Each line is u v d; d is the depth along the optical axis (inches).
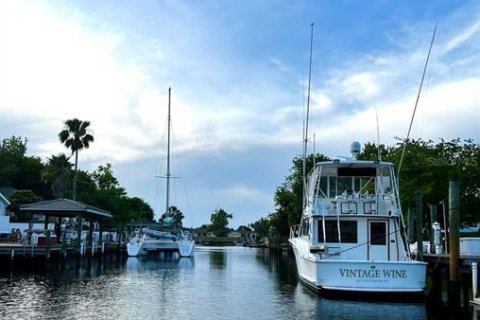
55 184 2509.8
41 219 2345.0
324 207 906.7
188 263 1823.3
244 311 749.3
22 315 694.5
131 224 2689.5
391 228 890.1
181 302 834.8
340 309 738.2
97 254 1939.0
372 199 892.0
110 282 1107.9
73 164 2586.1
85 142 2452.0
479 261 860.0
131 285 1066.1
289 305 793.6
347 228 896.9
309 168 2618.1
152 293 944.3
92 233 1926.7
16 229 1680.6
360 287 783.1
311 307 756.0
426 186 1256.2
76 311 732.0
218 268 1600.6
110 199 2662.4
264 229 4788.4
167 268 1553.9
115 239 2704.2
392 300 783.7
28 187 3262.8
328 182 967.0
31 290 941.8
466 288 840.9
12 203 2325.3
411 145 1454.2
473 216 1237.7
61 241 1715.1
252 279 1225.4
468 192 1238.9
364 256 884.0
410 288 768.3
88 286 1024.9
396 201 895.7
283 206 2832.2
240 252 3198.8
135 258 2000.5
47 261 1386.6
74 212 1669.5
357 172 951.6
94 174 3139.8
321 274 801.6
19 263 1378.0
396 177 954.7
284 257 2464.3
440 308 741.9
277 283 1128.8
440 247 1053.8
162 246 2079.2
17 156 3309.5
